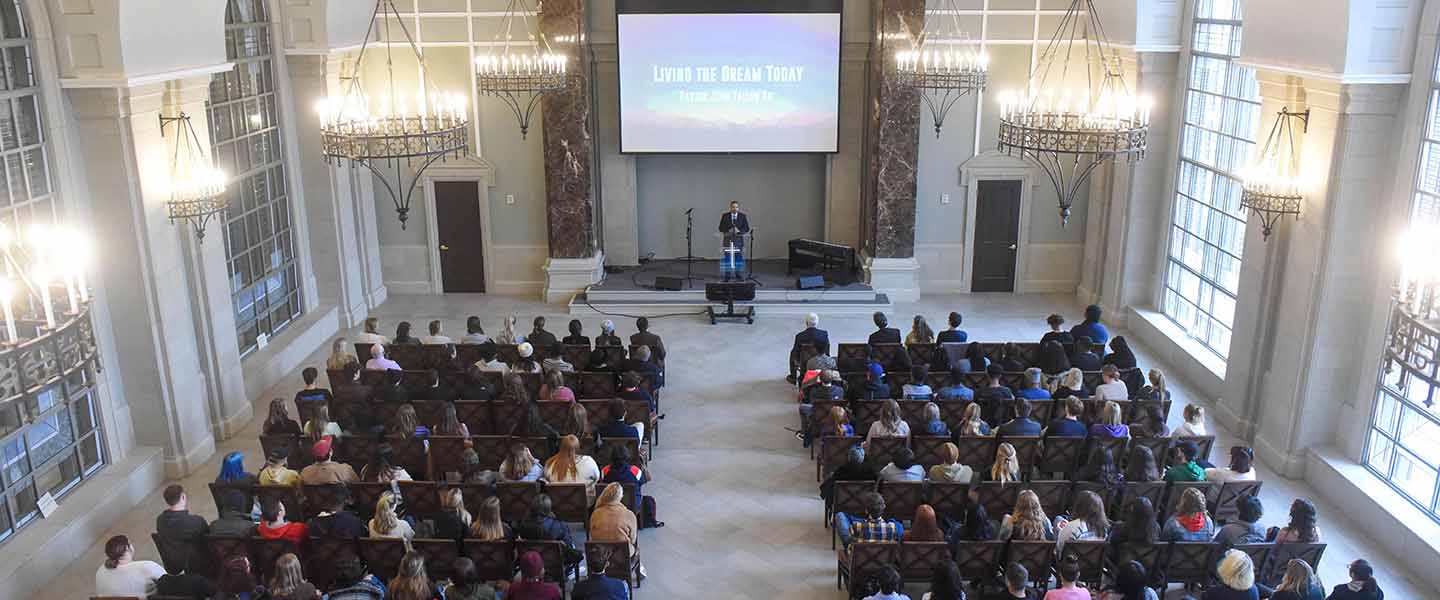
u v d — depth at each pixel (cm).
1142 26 1361
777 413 1209
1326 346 1012
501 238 1667
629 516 802
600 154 1672
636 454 945
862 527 775
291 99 1409
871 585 713
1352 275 988
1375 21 898
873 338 1206
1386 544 915
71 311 451
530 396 1089
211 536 740
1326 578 871
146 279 995
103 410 991
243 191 1285
